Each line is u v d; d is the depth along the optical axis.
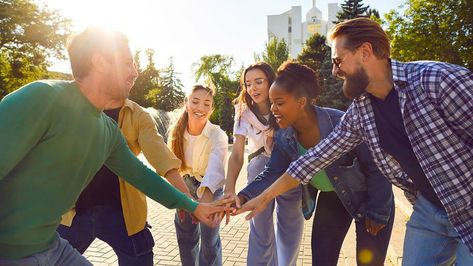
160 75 61.81
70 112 1.72
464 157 1.89
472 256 1.96
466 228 1.93
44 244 1.78
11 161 1.51
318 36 47.56
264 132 3.29
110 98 1.87
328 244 2.89
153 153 2.62
